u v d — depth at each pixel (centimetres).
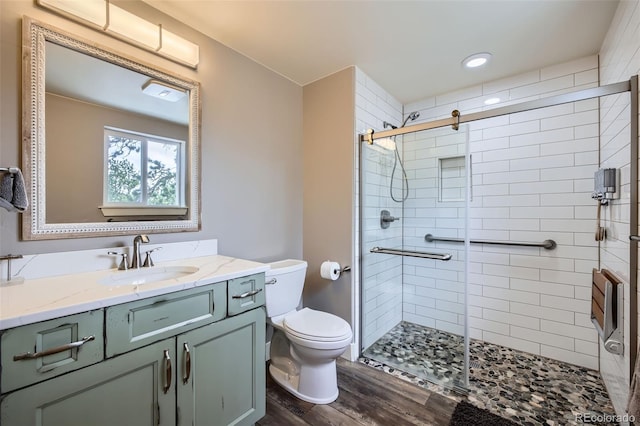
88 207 129
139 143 147
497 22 164
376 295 238
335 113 225
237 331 131
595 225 198
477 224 243
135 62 143
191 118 167
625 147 142
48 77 118
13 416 74
